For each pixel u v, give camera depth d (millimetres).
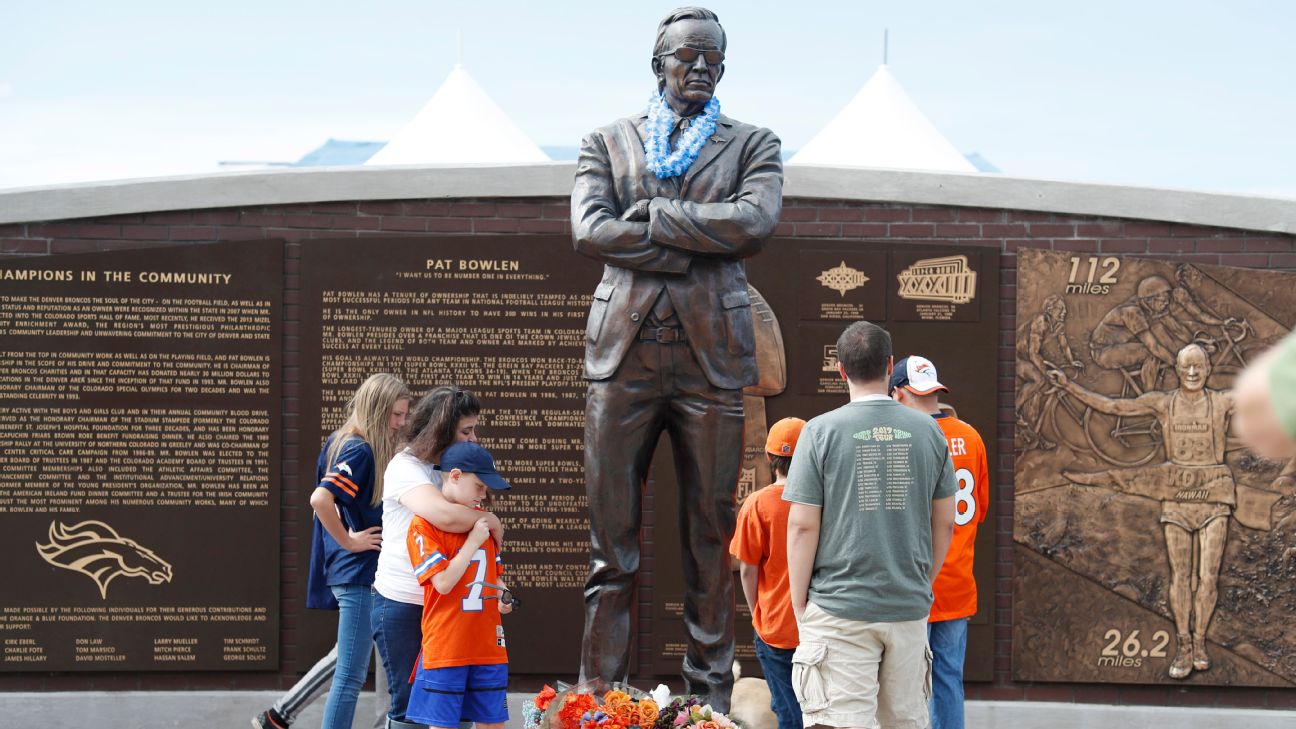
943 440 4148
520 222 6965
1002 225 6922
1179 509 6809
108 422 6793
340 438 5320
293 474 6891
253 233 6891
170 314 6820
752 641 6840
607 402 5008
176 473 6828
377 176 6883
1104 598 6863
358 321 6887
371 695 6805
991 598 6887
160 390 6816
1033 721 6832
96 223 6824
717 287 4996
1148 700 6891
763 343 6871
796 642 4867
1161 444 6820
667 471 6898
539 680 6949
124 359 6801
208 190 6812
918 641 4074
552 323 6914
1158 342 6828
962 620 5148
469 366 6906
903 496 4020
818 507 4070
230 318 6852
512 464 6914
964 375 6891
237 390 6852
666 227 4809
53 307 6758
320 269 6867
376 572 5094
